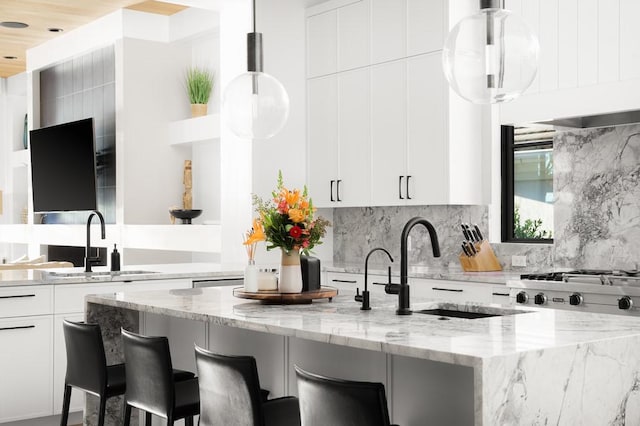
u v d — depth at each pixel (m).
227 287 4.23
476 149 5.58
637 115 4.53
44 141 8.41
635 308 3.92
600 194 4.89
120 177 7.62
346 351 2.99
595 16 4.47
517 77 2.62
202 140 7.27
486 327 2.58
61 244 8.65
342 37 6.18
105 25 7.81
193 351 3.82
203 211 7.73
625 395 2.47
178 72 7.89
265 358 3.40
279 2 6.35
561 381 2.23
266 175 6.27
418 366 2.71
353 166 6.09
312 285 3.50
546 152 5.41
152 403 2.99
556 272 4.66
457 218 5.79
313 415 2.29
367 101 5.96
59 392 4.69
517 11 4.85
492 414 2.01
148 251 7.64
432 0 5.46
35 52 9.27
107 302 3.66
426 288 5.21
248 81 3.62
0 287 4.45
